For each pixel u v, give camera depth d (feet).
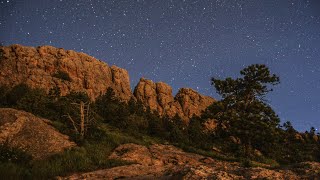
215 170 39.58
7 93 156.25
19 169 63.93
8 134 87.66
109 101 212.02
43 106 136.36
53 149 84.58
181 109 282.36
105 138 101.19
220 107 138.21
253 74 142.10
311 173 40.24
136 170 60.54
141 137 141.90
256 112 132.46
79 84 246.88
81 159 74.54
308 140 229.86
